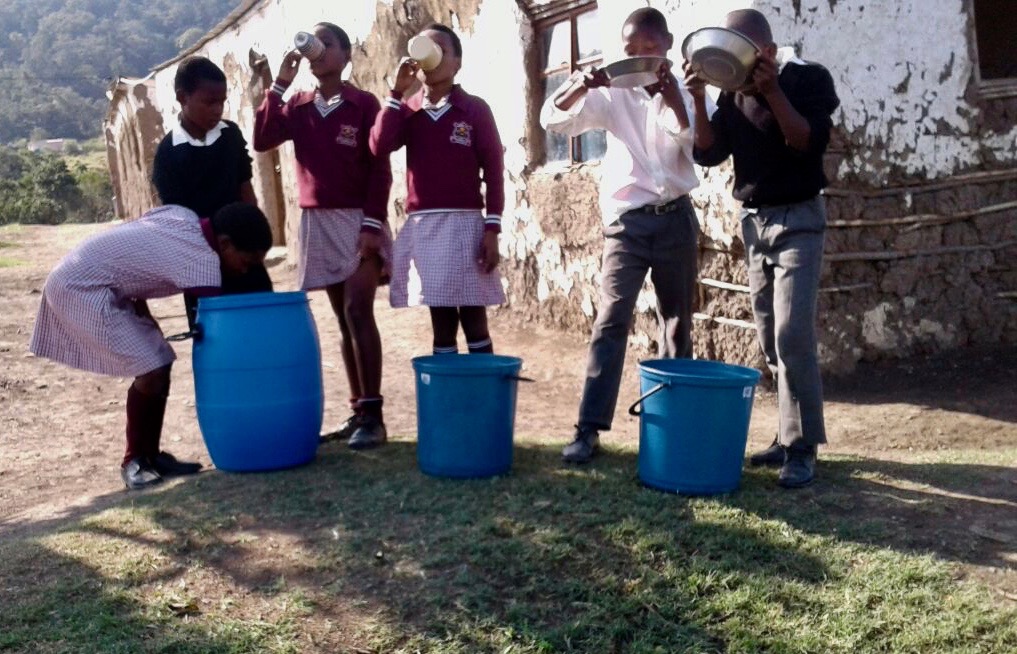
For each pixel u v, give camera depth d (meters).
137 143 21.78
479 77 8.81
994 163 6.64
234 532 3.83
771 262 4.16
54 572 3.59
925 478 4.30
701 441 3.95
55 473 5.35
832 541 3.60
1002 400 5.89
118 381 7.56
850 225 6.27
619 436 5.34
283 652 3.05
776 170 4.01
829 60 6.08
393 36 9.98
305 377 4.54
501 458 4.34
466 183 4.66
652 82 4.14
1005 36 9.57
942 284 6.57
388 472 4.48
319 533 3.78
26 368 7.93
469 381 4.20
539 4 7.79
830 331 6.30
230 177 4.88
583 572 3.44
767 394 6.18
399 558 3.55
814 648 3.04
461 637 3.12
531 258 8.31
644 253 4.38
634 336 7.16
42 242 18.48
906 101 6.33
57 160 40.97
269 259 13.22
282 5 12.80
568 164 7.84
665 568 3.43
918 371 6.39
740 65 3.74
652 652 3.03
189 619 3.24
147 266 4.42
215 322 4.43
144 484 4.67
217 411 4.45
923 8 6.31
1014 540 3.60
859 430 5.51
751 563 3.47
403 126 4.66
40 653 3.07
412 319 9.00
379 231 4.85
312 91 5.02
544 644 3.05
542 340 7.90
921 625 3.11
